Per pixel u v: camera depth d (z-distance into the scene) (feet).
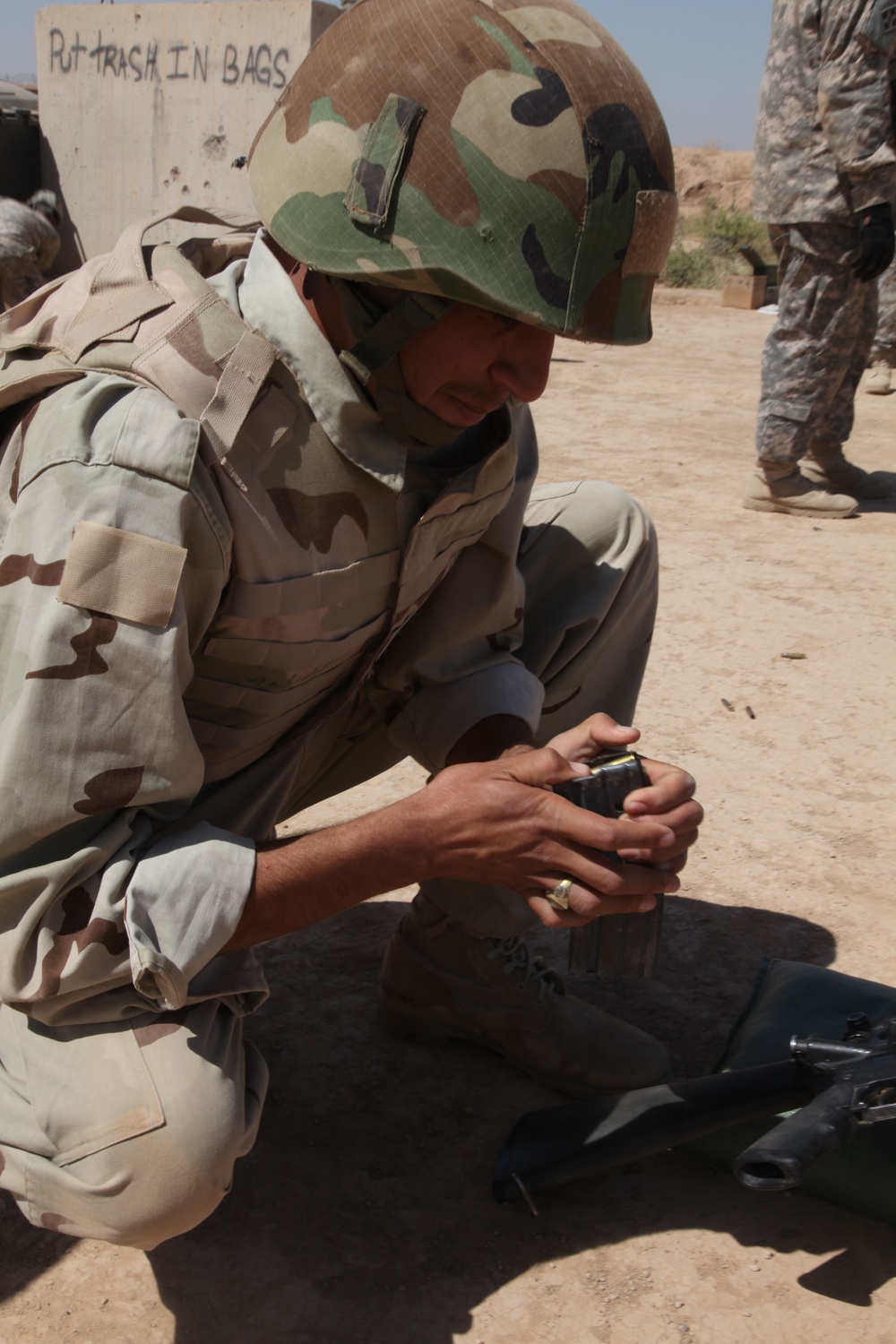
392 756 6.50
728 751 9.48
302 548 4.35
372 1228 5.14
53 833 3.93
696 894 7.62
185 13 29.99
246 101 29.73
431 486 4.77
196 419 4.01
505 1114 5.82
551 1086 5.96
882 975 6.81
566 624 6.06
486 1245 5.07
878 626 12.10
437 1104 5.88
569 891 4.41
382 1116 5.78
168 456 3.91
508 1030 5.97
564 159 4.09
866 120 13.38
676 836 4.50
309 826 8.28
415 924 6.08
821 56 13.74
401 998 6.22
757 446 15.89
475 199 4.05
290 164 4.32
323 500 4.37
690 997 6.68
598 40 4.32
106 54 31.53
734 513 16.01
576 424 21.29
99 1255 5.02
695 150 66.85
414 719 5.65
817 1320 4.72
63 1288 4.85
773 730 9.84
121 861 4.03
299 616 4.48
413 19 4.20
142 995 4.12
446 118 4.08
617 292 4.27
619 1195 5.35
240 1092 4.25
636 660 6.57
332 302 4.33
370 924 7.37
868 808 8.68
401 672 5.59
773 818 8.52
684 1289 4.86
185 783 4.18
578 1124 5.35
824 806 8.71
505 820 4.32
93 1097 4.09
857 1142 5.16
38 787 3.86
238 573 4.26
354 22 4.35
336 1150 5.56
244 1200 5.28
